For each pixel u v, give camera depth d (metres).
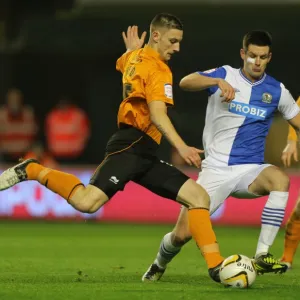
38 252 46.97
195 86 32.94
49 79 89.31
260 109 34.75
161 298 27.23
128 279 33.69
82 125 79.31
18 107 78.69
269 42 34.41
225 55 84.81
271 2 84.19
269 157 72.38
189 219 30.03
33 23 86.12
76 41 85.75
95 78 87.69
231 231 62.88
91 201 30.12
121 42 85.38
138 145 30.47
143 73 29.92
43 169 30.53
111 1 85.69
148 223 69.44
